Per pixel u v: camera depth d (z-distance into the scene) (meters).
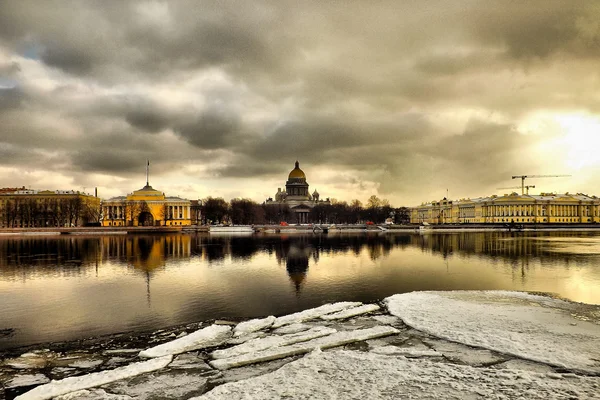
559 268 56.12
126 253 80.38
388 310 30.78
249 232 176.62
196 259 69.94
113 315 32.72
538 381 17.88
